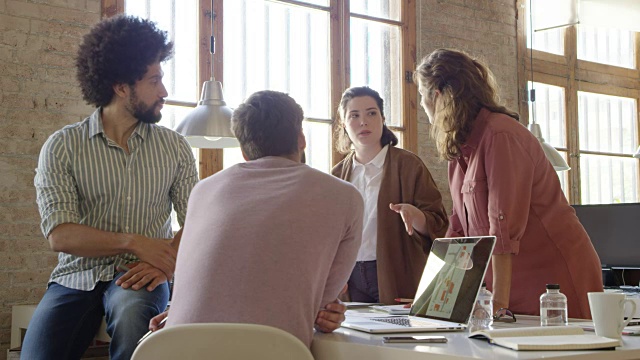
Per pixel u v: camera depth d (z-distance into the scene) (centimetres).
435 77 223
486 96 221
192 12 470
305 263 161
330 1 536
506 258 206
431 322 183
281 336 137
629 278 484
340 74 537
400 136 570
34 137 398
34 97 399
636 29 679
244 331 137
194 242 167
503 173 206
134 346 216
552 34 715
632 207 440
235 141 389
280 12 513
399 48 577
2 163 388
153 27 248
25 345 235
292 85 515
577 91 728
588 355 127
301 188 167
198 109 369
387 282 306
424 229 303
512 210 205
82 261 241
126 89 244
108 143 246
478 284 176
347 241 173
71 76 413
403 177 319
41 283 396
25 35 399
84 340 240
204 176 465
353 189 173
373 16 562
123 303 222
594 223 450
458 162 230
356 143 329
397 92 574
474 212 217
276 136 179
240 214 164
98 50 242
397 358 137
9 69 393
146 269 230
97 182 244
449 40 604
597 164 750
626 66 782
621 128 773
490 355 125
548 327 148
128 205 248
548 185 216
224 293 158
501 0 647
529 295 217
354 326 176
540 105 697
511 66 652
